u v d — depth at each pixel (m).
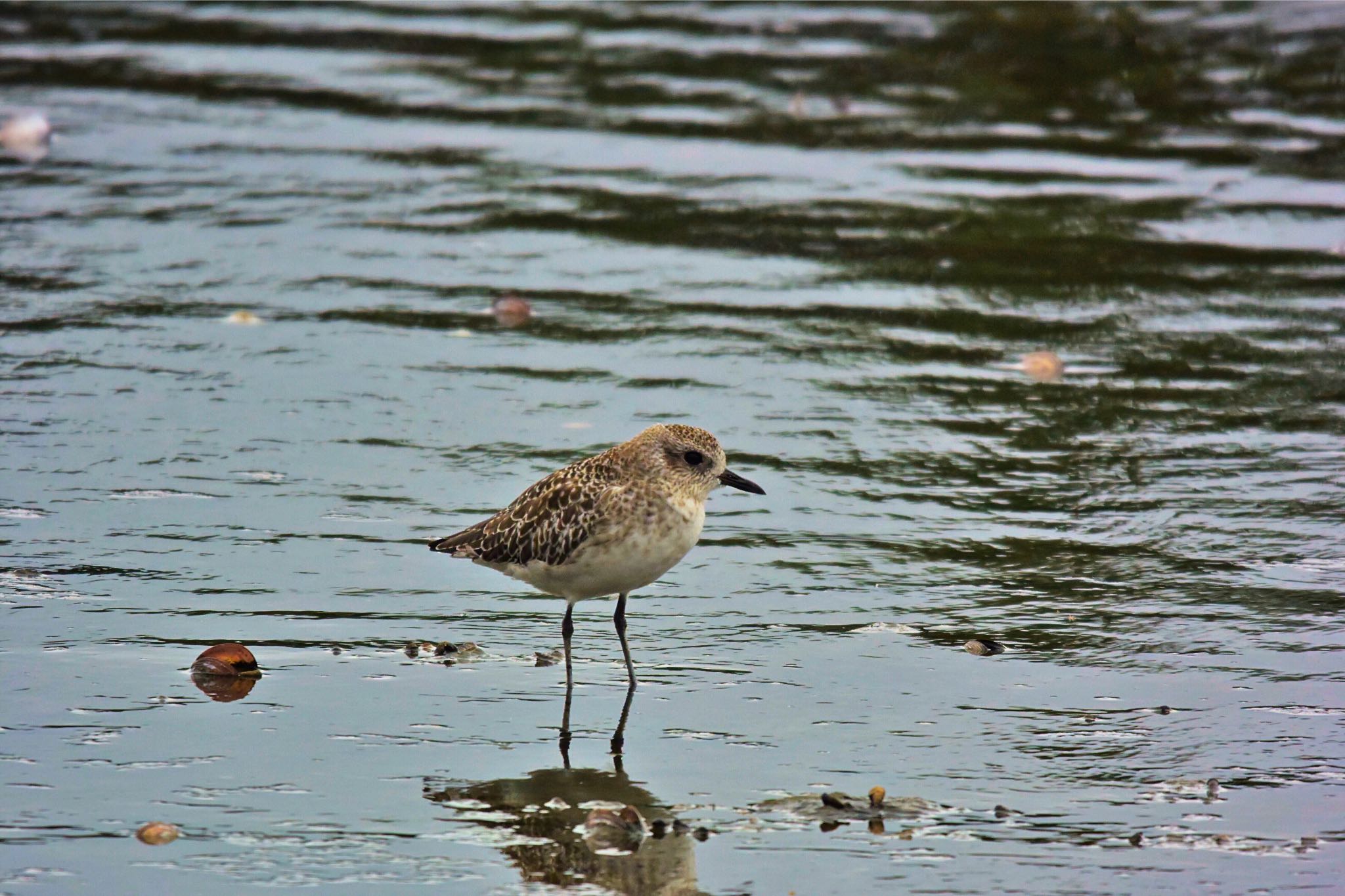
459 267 19.16
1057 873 7.64
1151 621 10.82
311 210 21.09
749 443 14.31
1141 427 14.76
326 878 7.55
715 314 17.83
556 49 29.48
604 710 9.53
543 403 15.15
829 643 10.55
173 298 17.78
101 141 23.83
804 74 27.75
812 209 21.50
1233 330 17.45
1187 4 30.67
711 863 7.74
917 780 8.63
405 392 15.34
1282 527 12.44
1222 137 24.55
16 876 7.48
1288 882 7.54
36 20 31.03
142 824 8.02
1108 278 19.11
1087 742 9.09
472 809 8.27
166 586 11.10
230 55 28.95
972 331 17.44
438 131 24.78
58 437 13.88
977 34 29.83
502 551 10.39
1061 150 24.12
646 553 9.94
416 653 10.30
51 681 9.61
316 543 11.98
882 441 14.41
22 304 17.36
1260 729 9.23
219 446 13.87
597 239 20.31
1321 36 28.91
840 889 7.48
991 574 11.66
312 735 9.08
